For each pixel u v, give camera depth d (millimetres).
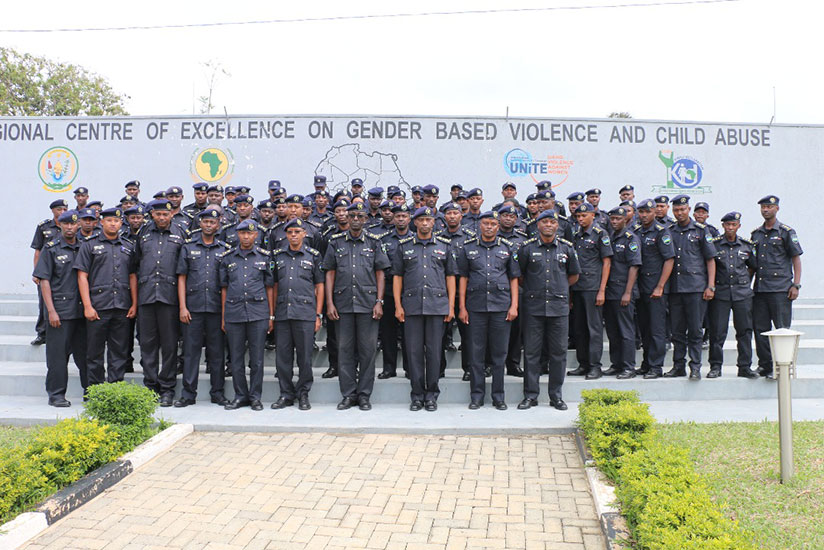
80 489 3916
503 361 6164
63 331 6141
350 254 6121
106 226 6180
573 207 7414
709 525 2857
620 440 4293
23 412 5879
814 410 6039
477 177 10273
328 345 6875
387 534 3510
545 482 4289
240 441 5195
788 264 6891
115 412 4766
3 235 10461
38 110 23500
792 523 3486
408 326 6082
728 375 6973
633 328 6754
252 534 3508
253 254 6117
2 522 3480
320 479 4340
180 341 7215
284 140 10305
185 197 10367
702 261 6719
